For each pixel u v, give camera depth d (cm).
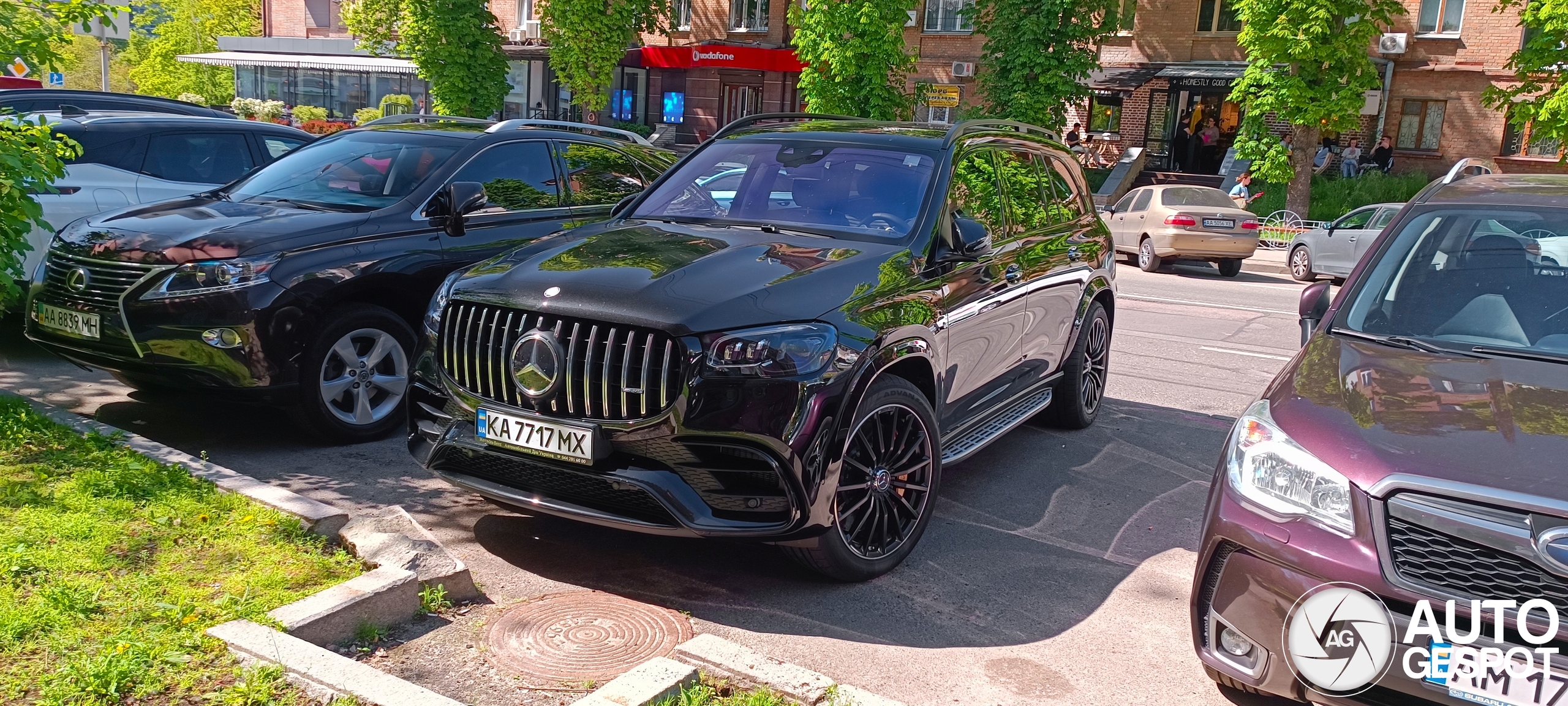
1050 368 615
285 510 417
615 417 378
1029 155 615
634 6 3306
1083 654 370
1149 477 589
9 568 348
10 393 572
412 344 585
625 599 394
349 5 3775
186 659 303
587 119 3372
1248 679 305
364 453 553
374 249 565
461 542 440
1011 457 616
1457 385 330
